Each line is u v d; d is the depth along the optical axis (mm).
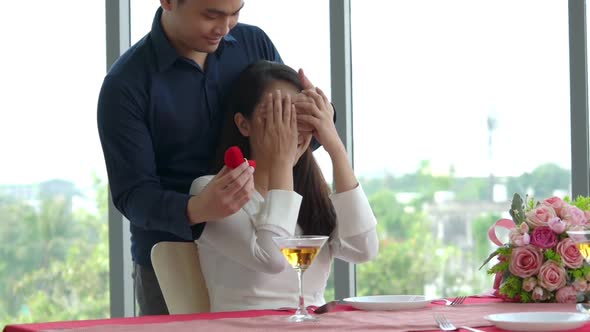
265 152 2377
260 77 2488
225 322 1845
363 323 1803
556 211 2262
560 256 2188
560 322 1647
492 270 2258
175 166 2582
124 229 4109
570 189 3256
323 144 2424
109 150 2471
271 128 2367
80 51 4230
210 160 2617
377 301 2133
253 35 2805
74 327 1808
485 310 2039
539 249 2203
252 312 2035
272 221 2268
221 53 2689
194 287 2414
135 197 2398
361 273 3668
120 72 2510
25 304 4320
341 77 3627
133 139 2457
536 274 2195
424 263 3545
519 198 2371
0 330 4301
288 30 3779
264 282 2324
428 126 3523
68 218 4250
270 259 2256
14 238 4316
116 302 4117
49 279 4281
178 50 2559
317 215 2465
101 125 2492
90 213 4215
